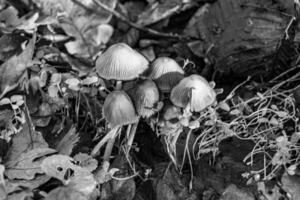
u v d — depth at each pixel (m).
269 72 0.47
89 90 0.43
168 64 0.40
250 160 0.41
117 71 0.38
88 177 0.38
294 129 0.43
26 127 0.41
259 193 0.40
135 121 0.38
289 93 0.45
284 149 0.40
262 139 0.42
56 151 0.40
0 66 0.44
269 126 0.42
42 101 0.44
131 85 0.40
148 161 0.43
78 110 0.44
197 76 0.38
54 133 0.43
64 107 0.44
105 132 0.43
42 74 0.44
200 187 0.41
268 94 0.45
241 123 0.43
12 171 0.39
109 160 0.43
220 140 0.43
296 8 0.45
